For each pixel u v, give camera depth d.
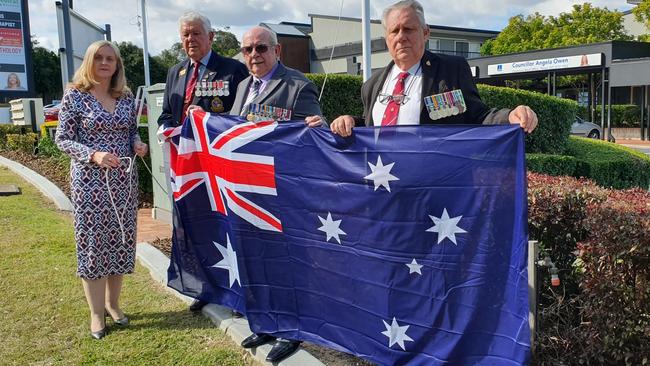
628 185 10.64
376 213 2.87
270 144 3.27
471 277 2.60
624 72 22.92
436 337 2.73
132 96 3.77
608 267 2.85
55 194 7.90
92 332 3.59
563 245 3.41
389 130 2.78
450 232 2.64
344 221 3.01
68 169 9.75
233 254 3.73
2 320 3.80
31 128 15.23
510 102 10.76
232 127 3.46
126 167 3.67
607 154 11.18
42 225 6.28
